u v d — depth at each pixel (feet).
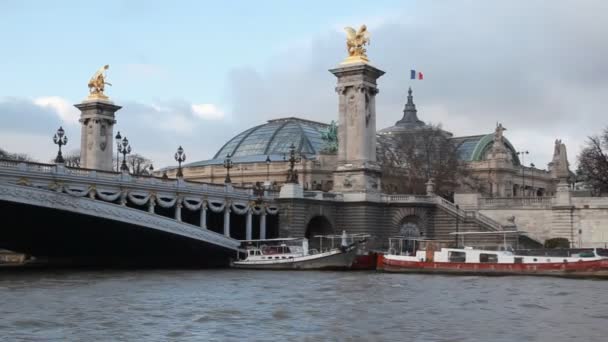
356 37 372.17
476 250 276.41
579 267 257.55
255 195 336.29
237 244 317.22
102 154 440.86
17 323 141.49
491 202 374.63
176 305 170.91
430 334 134.10
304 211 343.05
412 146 491.31
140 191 286.66
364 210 355.36
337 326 142.41
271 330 138.00
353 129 366.63
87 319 148.05
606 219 341.62
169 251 330.34
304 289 209.36
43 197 244.01
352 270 299.79
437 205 370.73
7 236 306.35
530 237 359.46
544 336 132.26
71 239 311.27
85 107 440.86
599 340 128.67
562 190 353.51
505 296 192.24
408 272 284.82
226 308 166.20
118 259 346.33
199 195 309.01
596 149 425.28
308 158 566.77
